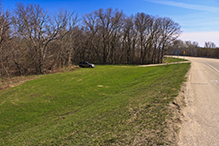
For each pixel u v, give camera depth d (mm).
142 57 58375
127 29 55469
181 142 3848
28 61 27000
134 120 5559
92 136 4992
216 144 3730
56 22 30438
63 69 33688
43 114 10844
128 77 23234
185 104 6684
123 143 4113
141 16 52594
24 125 9336
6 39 22141
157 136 4191
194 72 18078
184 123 4867
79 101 13023
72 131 5957
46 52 30391
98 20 56812
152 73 25688
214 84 10891
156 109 6234
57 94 14914
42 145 5316
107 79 21922
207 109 6078
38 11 27312
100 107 9453
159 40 53781
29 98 13898
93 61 64562
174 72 20625
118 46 61094
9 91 15906
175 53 20578
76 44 52938
